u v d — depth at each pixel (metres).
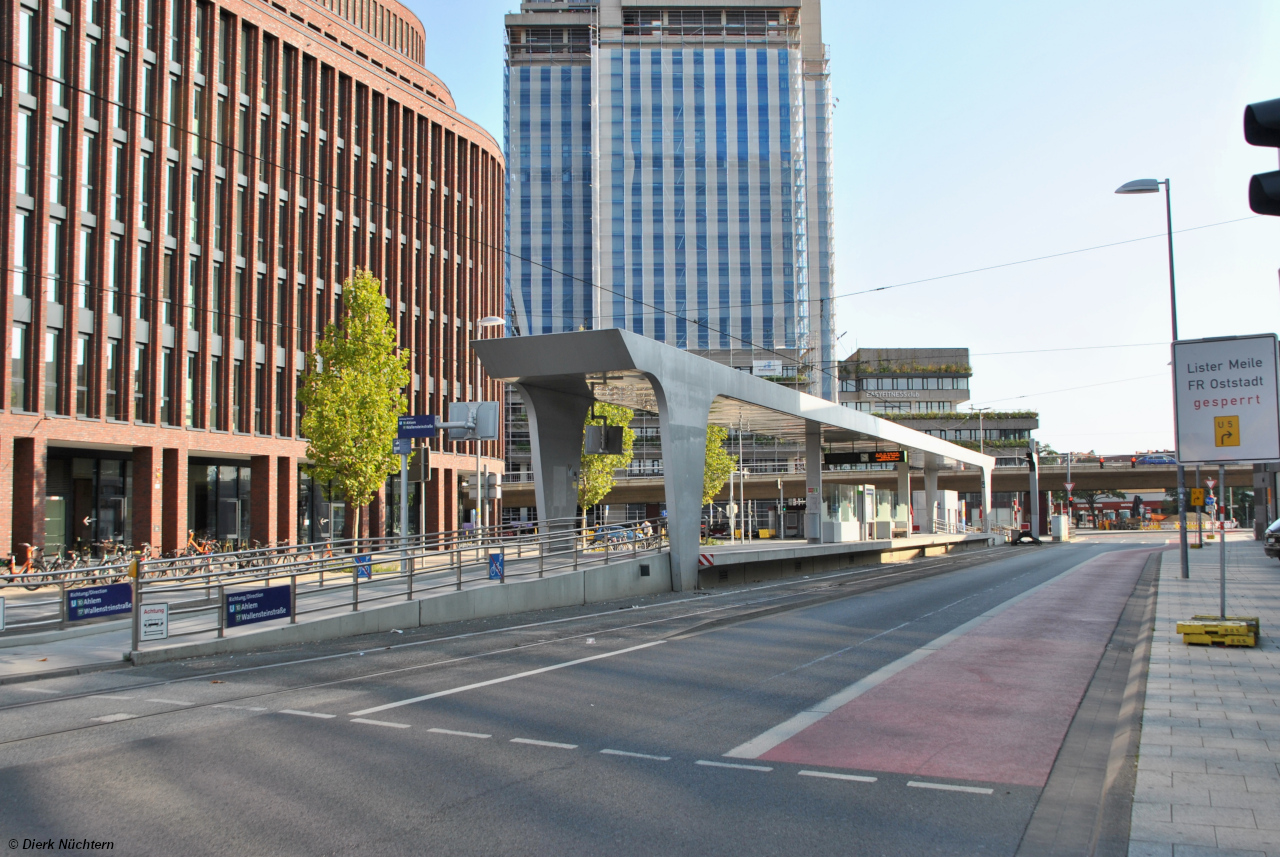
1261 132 5.11
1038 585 23.95
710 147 96.62
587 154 100.44
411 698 9.53
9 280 29.50
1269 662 10.59
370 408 29.81
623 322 94.94
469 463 55.47
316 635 14.98
